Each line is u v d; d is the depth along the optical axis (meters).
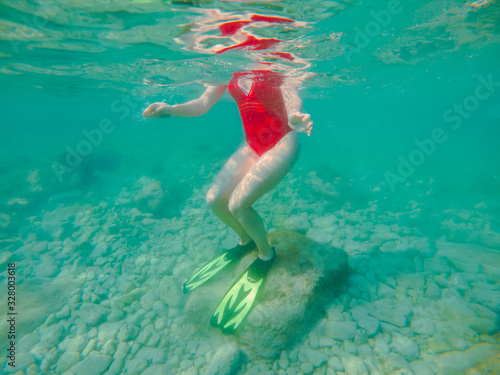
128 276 4.41
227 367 2.67
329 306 3.27
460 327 2.89
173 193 8.30
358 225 6.02
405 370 2.51
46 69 9.48
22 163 12.71
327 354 2.78
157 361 2.91
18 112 45.31
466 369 2.44
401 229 5.73
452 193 8.70
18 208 7.83
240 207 2.64
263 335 2.83
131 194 8.91
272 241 3.67
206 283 3.49
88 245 5.60
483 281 3.67
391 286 3.71
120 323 3.43
